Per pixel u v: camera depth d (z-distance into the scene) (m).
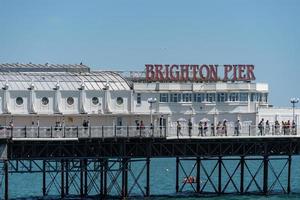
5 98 182.12
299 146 177.62
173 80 199.62
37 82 185.88
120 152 164.12
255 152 175.38
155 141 166.12
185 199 171.62
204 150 171.12
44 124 183.25
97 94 186.38
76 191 190.50
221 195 177.75
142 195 176.62
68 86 185.88
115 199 171.12
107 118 186.00
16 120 182.12
